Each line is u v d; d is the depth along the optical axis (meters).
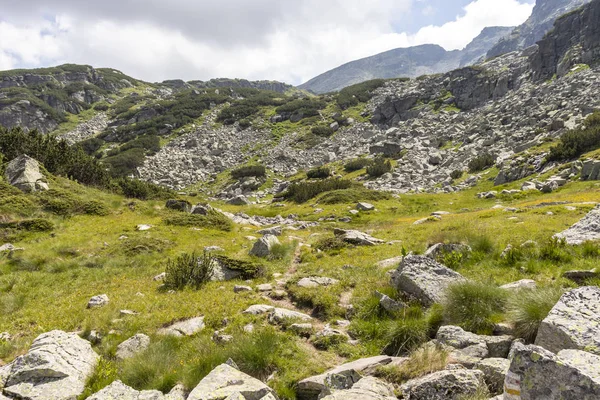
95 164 46.53
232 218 43.25
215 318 12.20
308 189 68.19
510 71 125.88
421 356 7.86
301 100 167.75
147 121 149.62
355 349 9.69
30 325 13.10
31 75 198.75
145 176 103.81
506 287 11.12
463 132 98.19
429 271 12.46
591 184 43.38
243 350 9.08
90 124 166.12
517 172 59.19
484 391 6.16
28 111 161.12
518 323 8.62
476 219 29.14
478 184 62.97
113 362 9.71
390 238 25.44
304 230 36.59
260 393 7.02
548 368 4.70
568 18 115.19
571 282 11.38
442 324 9.85
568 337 6.54
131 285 17.44
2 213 27.42
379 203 54.47
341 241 23.92
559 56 112.88
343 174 90.81
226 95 190.75
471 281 10.69
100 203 33.53
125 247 24.08
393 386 7.23
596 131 55.78
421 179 75.00
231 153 125.19
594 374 4.54
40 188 33.06
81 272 19.59
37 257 21.42
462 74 137.00
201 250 24.50
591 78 89.06
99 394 7.14
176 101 172.38
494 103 115.06
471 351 7.86
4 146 40.12
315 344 10.14
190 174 108.00
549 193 45.22
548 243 15.06
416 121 121.44
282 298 14.55
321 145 124.44
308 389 7.84
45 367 8.05
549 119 78.56
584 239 15.31
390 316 11.20
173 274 16.97
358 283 14.41
